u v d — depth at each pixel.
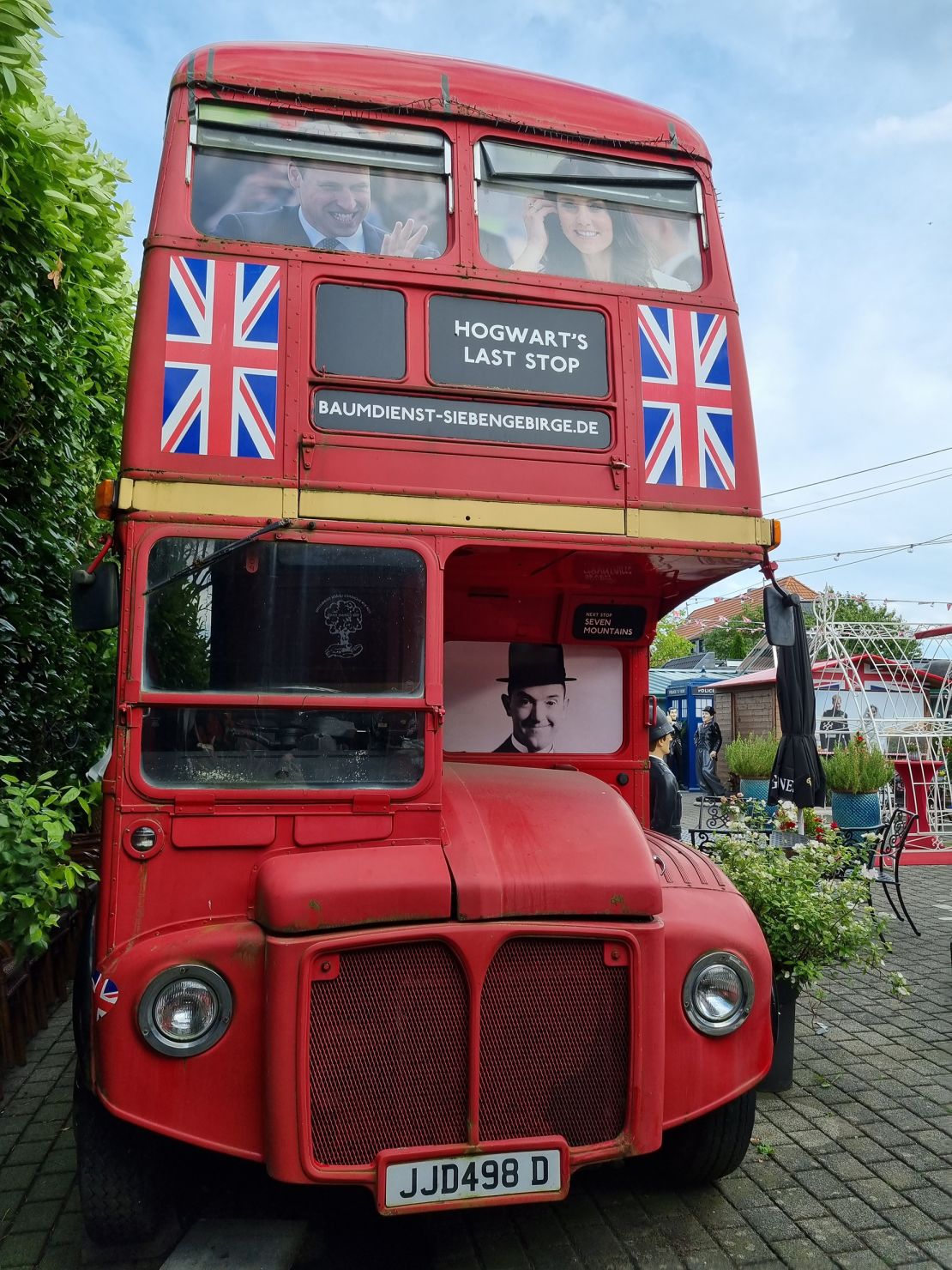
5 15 4.39
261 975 2.94
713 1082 3.17
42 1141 4.23
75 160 5.38
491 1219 3.55
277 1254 3.26
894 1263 3.25
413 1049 2.91
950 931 7.98
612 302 3.83
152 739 3.18
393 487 3.46
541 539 3.59
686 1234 3.43
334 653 3.33
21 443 6.04
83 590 3.31
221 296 3.43
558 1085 2.99
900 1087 4.72
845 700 14.30
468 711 4.67
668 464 3.79
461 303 3.65
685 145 4.11
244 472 3.35
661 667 29.83
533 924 2.97
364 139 3.73
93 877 4.14
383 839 3.26
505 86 3.95
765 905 4.61
